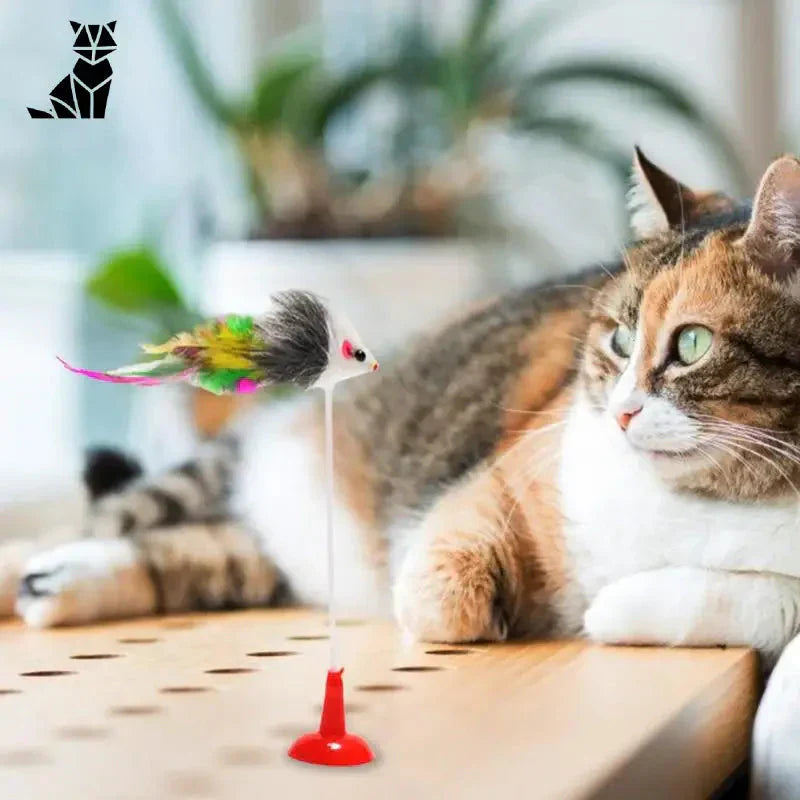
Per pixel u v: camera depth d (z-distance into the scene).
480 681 1.63
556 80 3.50
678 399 1.83
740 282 1.81
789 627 1.85
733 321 1.79
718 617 1.84
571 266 3.62
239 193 3.54
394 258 3.15
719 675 1.64
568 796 1.14
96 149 3.77
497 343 2.41
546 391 2.23
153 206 3.74
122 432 3.54
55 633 2.08
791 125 3.60
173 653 1.88
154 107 3.76
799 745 1.59
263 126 3.42
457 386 2.39
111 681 1.67
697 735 1.52
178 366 1.28
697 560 1.91
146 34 3.73
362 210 3.33
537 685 1.60
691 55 3.64
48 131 3.71
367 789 1.17
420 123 3.55
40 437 3.56
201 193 3.71
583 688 1.58
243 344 1.29
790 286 1.80
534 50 3.74
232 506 2.62
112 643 1.97
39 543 2.47
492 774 1.20
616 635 1.87
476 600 1.93
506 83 3.54
